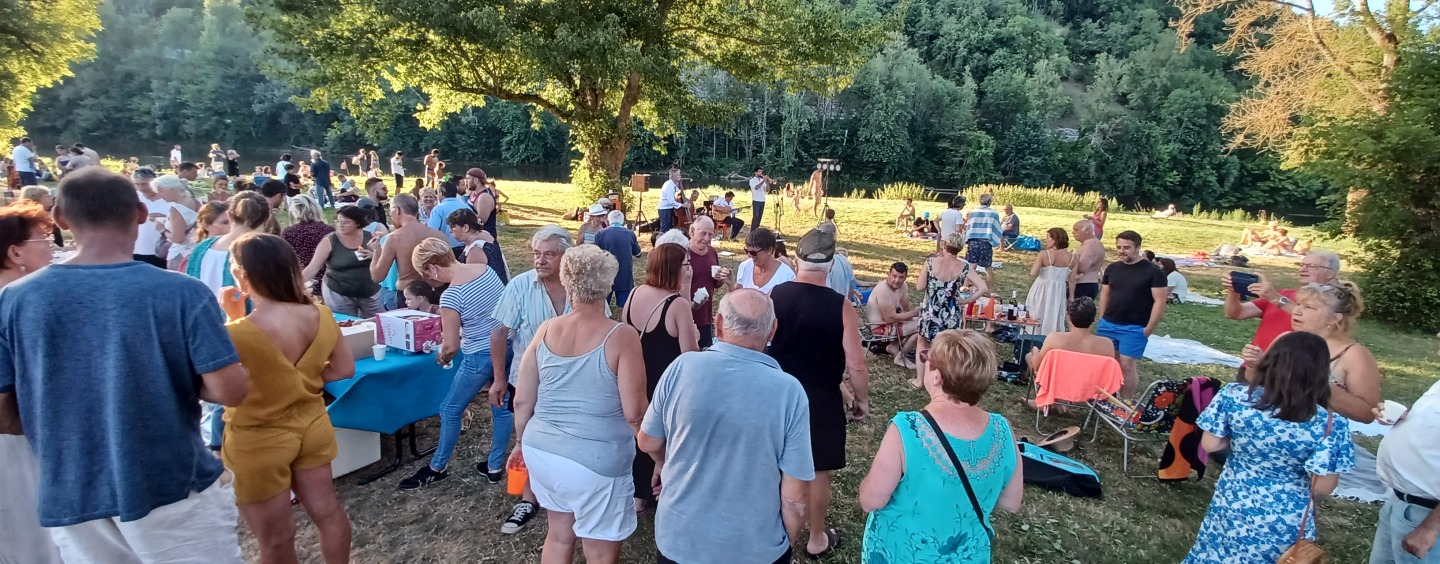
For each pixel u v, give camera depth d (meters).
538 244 3.53
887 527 2.31
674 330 3.37
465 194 11.07
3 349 1.97
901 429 2.27
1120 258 5.70
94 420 2.01
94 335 1.98
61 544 2.12
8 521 2.31
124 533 2.10
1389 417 5.14
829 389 3.22
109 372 1.99
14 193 6.98
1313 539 2.62
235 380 2.18
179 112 60.03
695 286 5.24
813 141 60.56
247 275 2.62
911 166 59.84
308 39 15.91
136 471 2.04
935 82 60.00
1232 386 2.80
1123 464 4.98
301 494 2.84
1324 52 16.02
